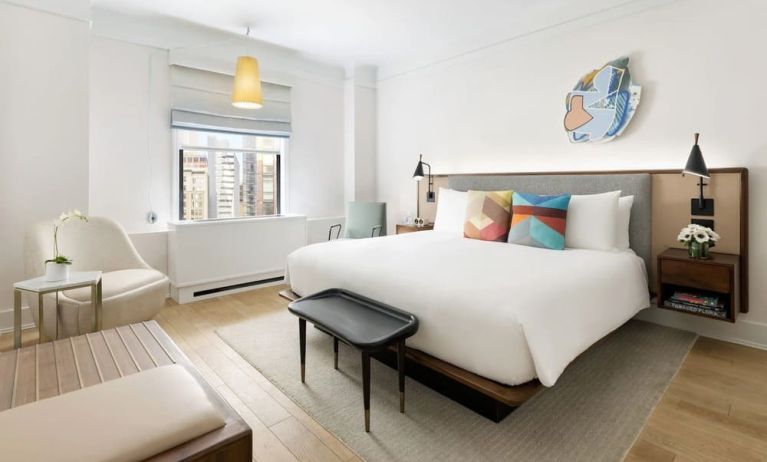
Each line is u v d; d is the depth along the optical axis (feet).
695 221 8.90
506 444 5.25
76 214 8.33
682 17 8.97
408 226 14.34
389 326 5.78
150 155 11.89
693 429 5.56
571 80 10.85
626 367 7.46
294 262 9.09
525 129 11.94
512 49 12.09
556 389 6.68
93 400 3.49
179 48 12.08
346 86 16.33
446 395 6.43
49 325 7.80
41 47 9.04
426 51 14.40
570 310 5.97
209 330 9.48
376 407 6.15
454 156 13.99
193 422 3.31
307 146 15.53
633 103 9.69
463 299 5.67
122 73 11.26
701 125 8.84
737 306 8.29
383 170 16.70
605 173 10.10
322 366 7.56
